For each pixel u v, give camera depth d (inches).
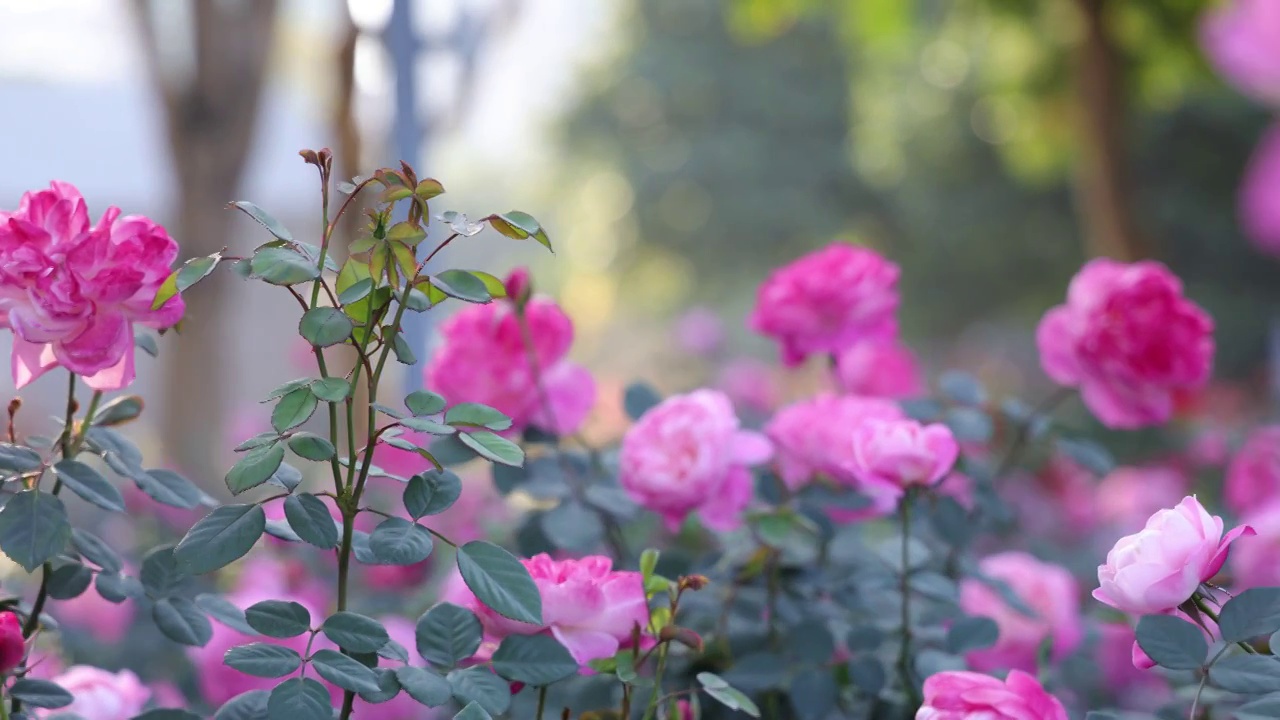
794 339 87.9
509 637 70.9
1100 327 86.2
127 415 74.7
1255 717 68.6
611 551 84.8
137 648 96.0
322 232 69.3
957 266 776.3
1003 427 89.1
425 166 108.7
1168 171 633.0
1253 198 39.5
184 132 259.8
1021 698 70.8
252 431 168.7
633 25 1019.9
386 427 69.2
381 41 110.9
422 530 69.7
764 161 959.0
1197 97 583.8
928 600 83.3
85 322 70.3
